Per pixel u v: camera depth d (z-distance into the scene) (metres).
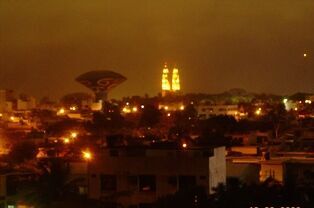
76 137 115.31
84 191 53.09
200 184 47.19
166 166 48.47
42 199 48.88
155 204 41.97
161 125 151.12
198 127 129.50
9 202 51.38
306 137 111.62
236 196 36.59
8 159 79.25
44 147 90.81
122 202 48.09
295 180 52.22
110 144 65.75
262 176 58.78
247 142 107.06
